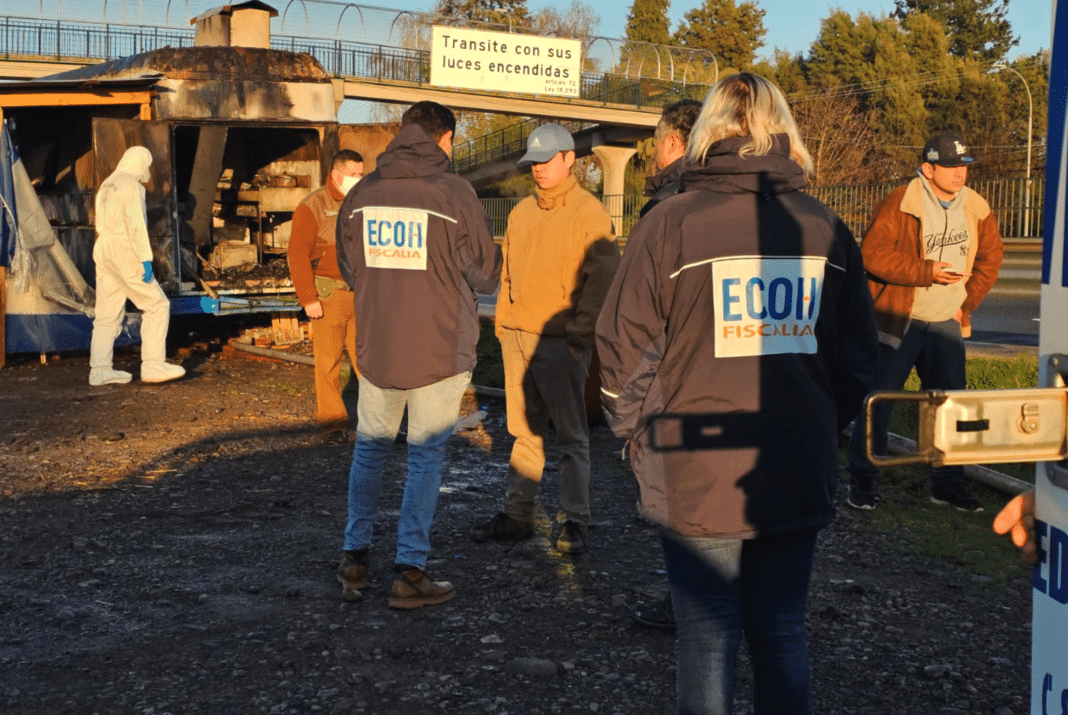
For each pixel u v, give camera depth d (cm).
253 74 1112
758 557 256
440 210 405
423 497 416
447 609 414
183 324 1188
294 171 1314
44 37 3416
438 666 361
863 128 5709
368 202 413
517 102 4150
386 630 392
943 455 158
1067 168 162
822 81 6531
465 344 418
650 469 252
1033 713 176
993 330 1334
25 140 1361
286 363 1062
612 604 418
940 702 337
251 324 1198
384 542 499
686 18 7594
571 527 483
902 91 5862
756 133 248
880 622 403
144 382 927
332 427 705
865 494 548
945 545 492
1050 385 166
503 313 507
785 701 252
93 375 916
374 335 412
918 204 529
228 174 1315
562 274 469
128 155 905
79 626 394
